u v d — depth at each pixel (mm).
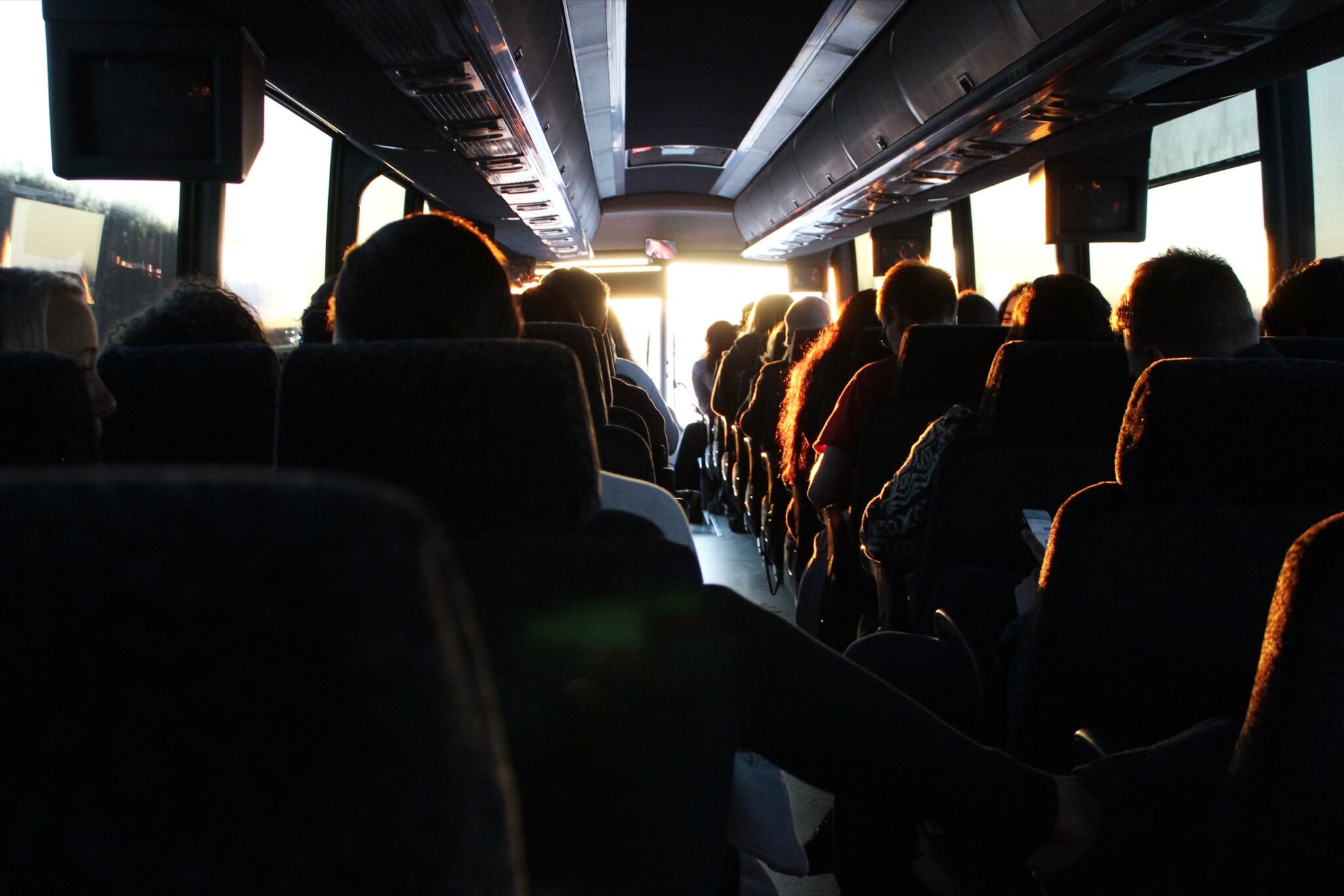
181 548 370
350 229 7441
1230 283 1899
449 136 6508
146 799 396
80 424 1184
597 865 962
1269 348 1929
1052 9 4652
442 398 945
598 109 10055
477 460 953
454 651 409
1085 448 2295
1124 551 1536
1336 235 5094
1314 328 2758
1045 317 2764
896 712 1077
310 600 372
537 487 962
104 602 374
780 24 7656
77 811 398
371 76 5156
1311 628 1011
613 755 959
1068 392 2221
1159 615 1583
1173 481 1470
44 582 374
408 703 385
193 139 4004
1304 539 1014
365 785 392
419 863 403
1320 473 1446
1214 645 1607
